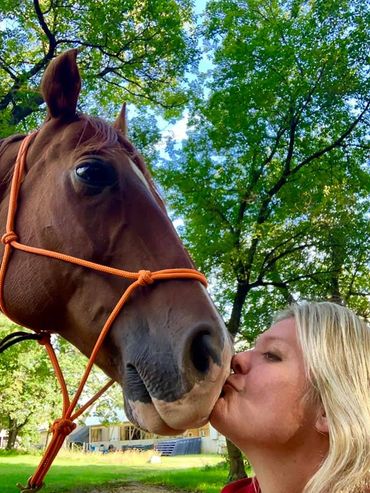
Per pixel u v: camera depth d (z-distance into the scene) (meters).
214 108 11.24
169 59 11.16
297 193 10.89
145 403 1.54
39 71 10.73
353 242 10.84
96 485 10.46
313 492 1.06
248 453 1.28
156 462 21.64
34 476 1.67
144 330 1.59
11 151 2.22
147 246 1.71
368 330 1.29
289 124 11.09
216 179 11.34
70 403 1.72
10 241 1.91
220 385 1.42
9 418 26.33
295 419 1.19
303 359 1.23
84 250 1.74
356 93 10.86
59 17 10.34
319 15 10.72
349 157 11.46
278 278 11.59
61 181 1.86
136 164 1.96
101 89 11.73
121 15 10.06
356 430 1.09
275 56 10.50
